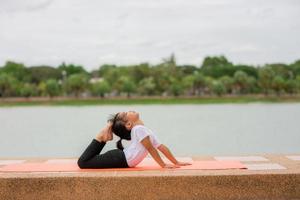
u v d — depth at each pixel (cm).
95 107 8662
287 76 12181
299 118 4438
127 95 11031
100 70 13562
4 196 736
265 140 2558
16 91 11019
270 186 733
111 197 736
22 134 3155
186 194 734
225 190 733
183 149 2181
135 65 11888
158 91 11319
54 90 10569
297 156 976
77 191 736
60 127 3709
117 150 805
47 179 734
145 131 797
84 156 796
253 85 11269
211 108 7306
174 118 4675
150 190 733
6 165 887
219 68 13462
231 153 1980
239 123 3894
